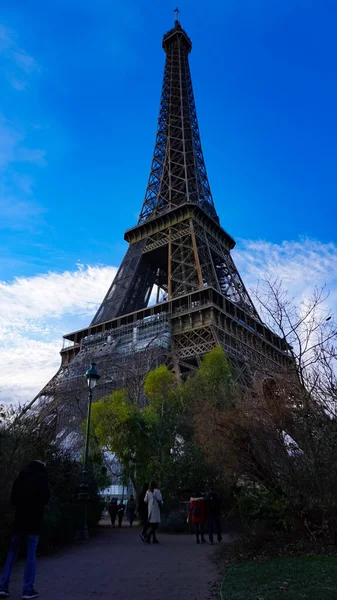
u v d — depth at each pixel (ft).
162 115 422.00
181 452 128.98
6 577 36.99
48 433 96.43
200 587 39.88
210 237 318.04
